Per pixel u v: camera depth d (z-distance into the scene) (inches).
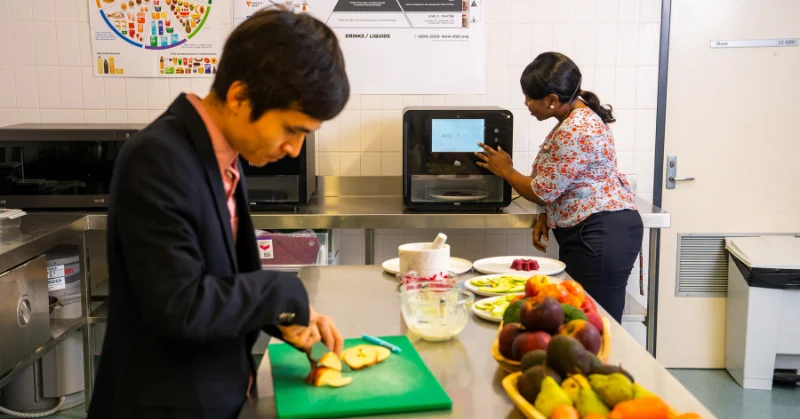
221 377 48.2
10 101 141.5
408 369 53.4
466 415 46.6
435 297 60.7
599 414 40.1
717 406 131.4
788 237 145.9
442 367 54.9
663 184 146.0
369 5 138.7
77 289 121.8
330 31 45.5
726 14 140.7
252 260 54.4
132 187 43.6
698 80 142.7
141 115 141.9
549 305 49.3
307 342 51.8
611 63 141.1
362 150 143.4
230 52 44.4
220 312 43.7
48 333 104.1
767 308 135.6
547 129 142.4
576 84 113.7
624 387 40.7
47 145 121.0
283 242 121.7
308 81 43.1
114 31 139.5
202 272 45.4
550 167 112.9
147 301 42.9
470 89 141.5
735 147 144.8
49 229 105.5
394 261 88.0
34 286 99.0
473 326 65.1
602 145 112.9
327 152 143.6
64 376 124.1
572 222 115.6
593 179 115.1
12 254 91.4
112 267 47.3
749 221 147.1
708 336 150.5
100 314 123.3
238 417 47.7
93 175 121.7
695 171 145.5
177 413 46.9
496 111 120.4
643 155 144.6
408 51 140.3
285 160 122.6
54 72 140.7
